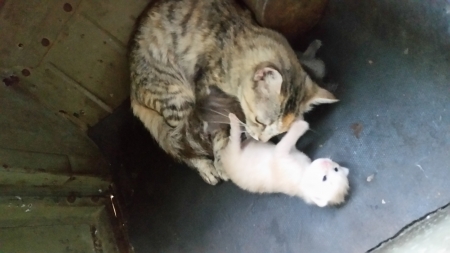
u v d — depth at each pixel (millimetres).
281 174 441
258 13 422
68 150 501
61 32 474
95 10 470
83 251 476
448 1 420
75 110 529
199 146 490
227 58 430
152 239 528
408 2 437
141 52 448
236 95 448
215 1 427
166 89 458
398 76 447
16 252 397
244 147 461
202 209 512
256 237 485
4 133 430
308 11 450
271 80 389
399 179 436
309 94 422
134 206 538
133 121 540
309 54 474
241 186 465
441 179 421
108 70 512
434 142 428
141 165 540
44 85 501
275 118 419
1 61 470
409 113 440
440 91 430
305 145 478
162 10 437
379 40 456
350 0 462
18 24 456
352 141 459
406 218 427
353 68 466
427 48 435
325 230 456
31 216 435
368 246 437
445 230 374
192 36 433
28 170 434
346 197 448
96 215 520
